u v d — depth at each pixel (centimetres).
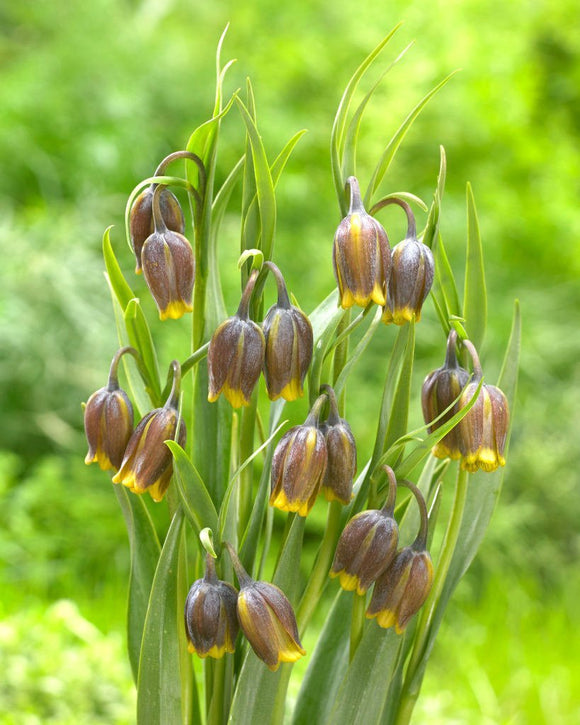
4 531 146
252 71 204
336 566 63
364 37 195
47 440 174
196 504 63
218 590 62
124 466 63
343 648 68
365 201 63
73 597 139
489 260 195
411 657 67
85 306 170
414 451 62
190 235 171
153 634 64
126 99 198
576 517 165
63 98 202
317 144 196
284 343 61
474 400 61
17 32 239
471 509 67
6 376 168
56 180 197
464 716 108
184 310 63
